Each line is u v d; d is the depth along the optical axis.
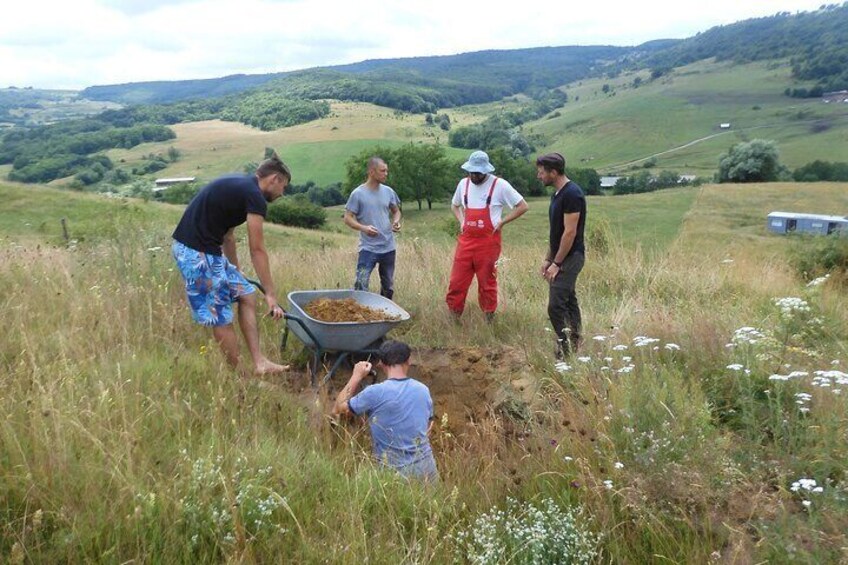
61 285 6.39
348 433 4.39
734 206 64.00
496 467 4.21
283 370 5.32
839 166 99.50
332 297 6.21
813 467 3.93
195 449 3.74
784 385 4.88
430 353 6.11
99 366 4.56
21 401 3.72
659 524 3.39
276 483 3.49
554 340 6.34
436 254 10.88
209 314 4.97
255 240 4.92
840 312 8.30
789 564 3.13
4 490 3.01
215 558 2.93
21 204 39.19
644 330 6.58
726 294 9.80
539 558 3.18
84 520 2.94
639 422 4.22
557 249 6.18
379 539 3.25
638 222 56.06
